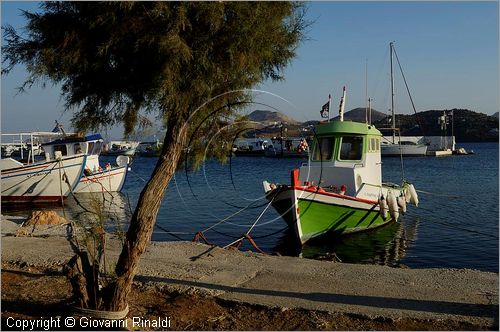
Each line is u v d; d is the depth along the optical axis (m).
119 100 6.12
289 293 6.87
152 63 5.64
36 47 5.64
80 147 31.00
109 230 15.07
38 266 8.59
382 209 17.92
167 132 5.81
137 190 35.75
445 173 49.97
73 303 5.87
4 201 27.69
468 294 6.76
